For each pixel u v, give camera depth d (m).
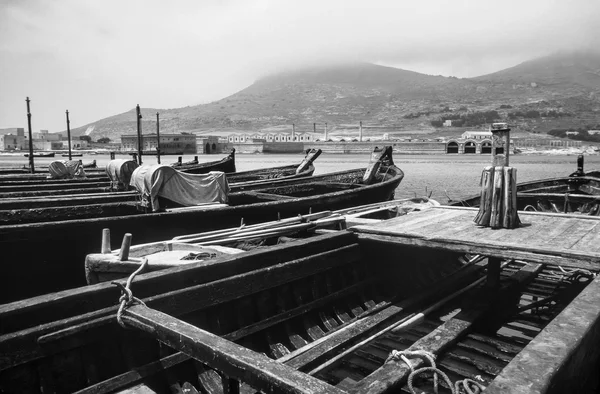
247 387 4.89
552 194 13.66
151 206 10.68
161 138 123.69
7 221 9.22
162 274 4.94
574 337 2.63
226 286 5.50
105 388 4.19
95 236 8.95
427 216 9.12
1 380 3.82
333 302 7.05
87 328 4.19
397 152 135.50
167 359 4.71
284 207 12.26
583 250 5.98
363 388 4.68
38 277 8.48
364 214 10.65
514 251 6.24
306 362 5.50
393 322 6.98
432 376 5.38
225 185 12.12
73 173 22.73
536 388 2.04
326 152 140.62
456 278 8.89
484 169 7.88
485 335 6.73
